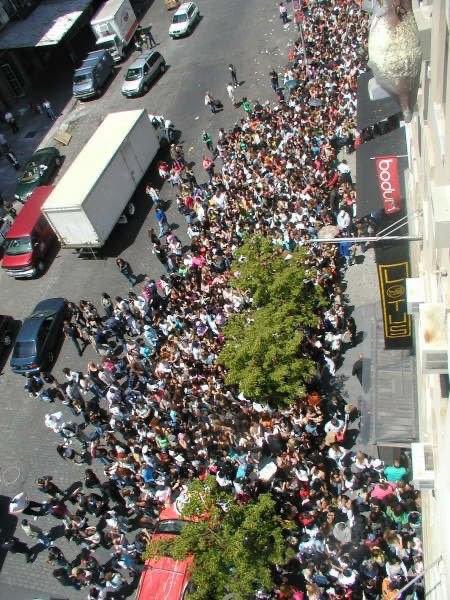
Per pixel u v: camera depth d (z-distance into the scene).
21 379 27.02
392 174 19.02
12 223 33.94
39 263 32.00
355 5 40.00
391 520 16.78
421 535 15.77
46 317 27.47
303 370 19.56
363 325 23.22
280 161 29.72
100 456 21.30
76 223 29.77
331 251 25.19
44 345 26.86
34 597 19.03
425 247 12.05
